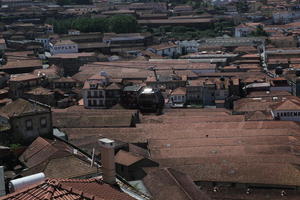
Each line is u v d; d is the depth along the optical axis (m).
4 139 90.88
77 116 154.88
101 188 45.78
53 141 90.00
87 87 196.75
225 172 110.12
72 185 43.53
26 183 50.97
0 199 41.47
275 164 111.69
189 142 136.12
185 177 103.19
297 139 135.88
